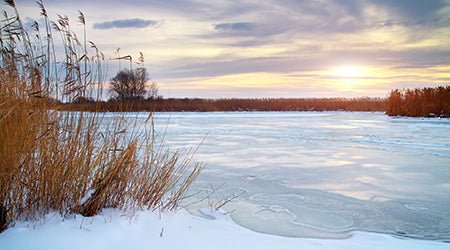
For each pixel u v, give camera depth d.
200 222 4.29
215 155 10.24
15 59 3.79
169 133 16.33
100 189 3.81
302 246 3.74
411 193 6.39
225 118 29.27
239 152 10.84
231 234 3.96
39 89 3.77
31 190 3.58
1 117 3.34
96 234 3.29
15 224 3.37
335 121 25.41
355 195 6.26
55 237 3.14
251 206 5.53
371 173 7.99
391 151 11.20
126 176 4.12
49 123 3.66
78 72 4.06
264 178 7.41
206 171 8.01
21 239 3.07
